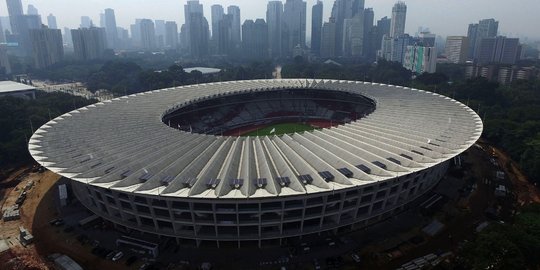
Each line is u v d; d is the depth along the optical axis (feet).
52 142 353.72
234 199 247.70
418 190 347.56
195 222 277.23
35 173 437.58
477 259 246.06
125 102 525.75
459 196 366.63
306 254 281.95
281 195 247.70
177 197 249.55
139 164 296.71
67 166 299.99
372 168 283.38
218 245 289.94
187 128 590.96
